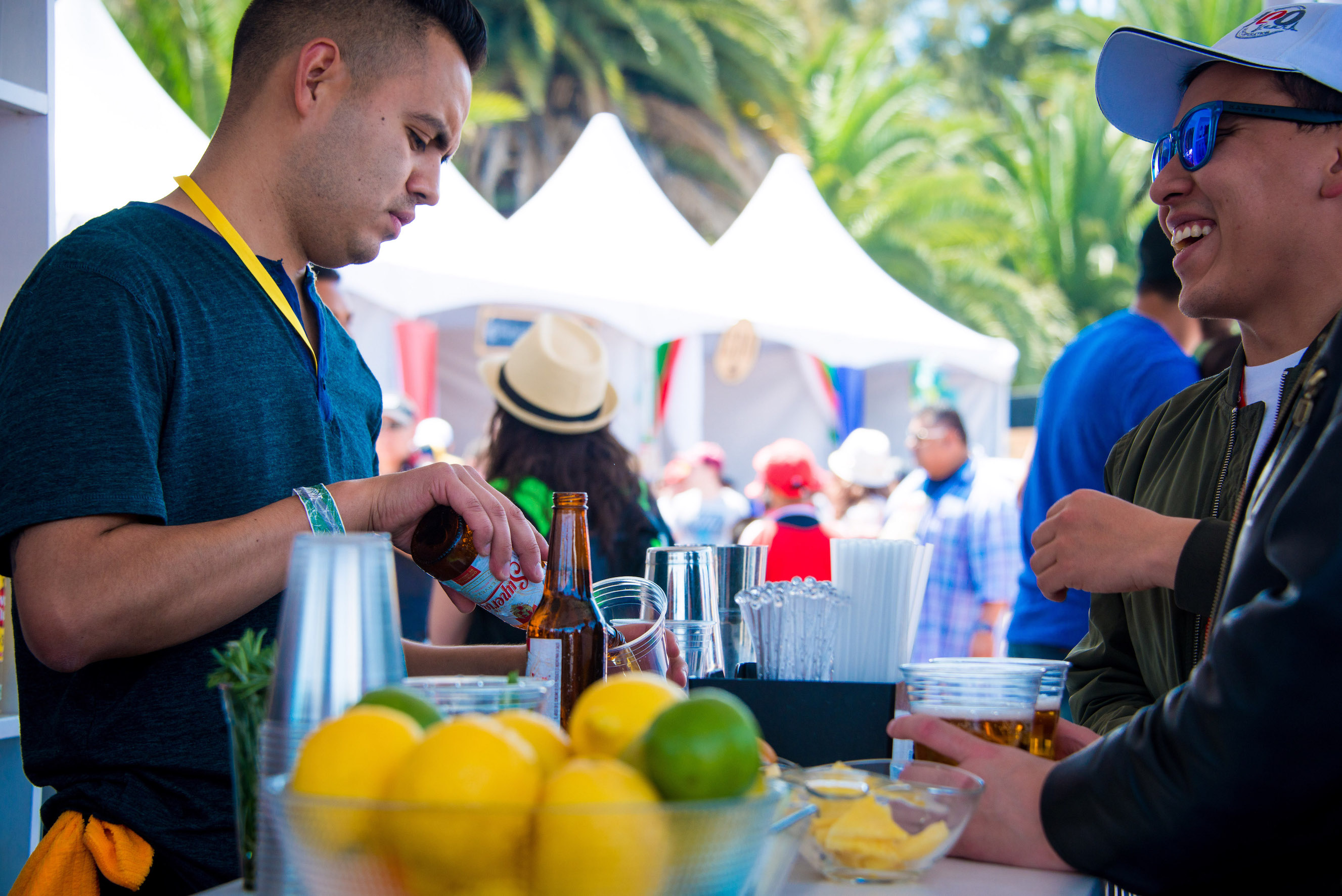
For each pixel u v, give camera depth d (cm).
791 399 852
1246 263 128
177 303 115
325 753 58
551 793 55
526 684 79
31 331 108
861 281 638
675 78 1728
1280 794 70
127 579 100
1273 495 80
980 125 1978
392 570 72
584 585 108
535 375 276
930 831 77
